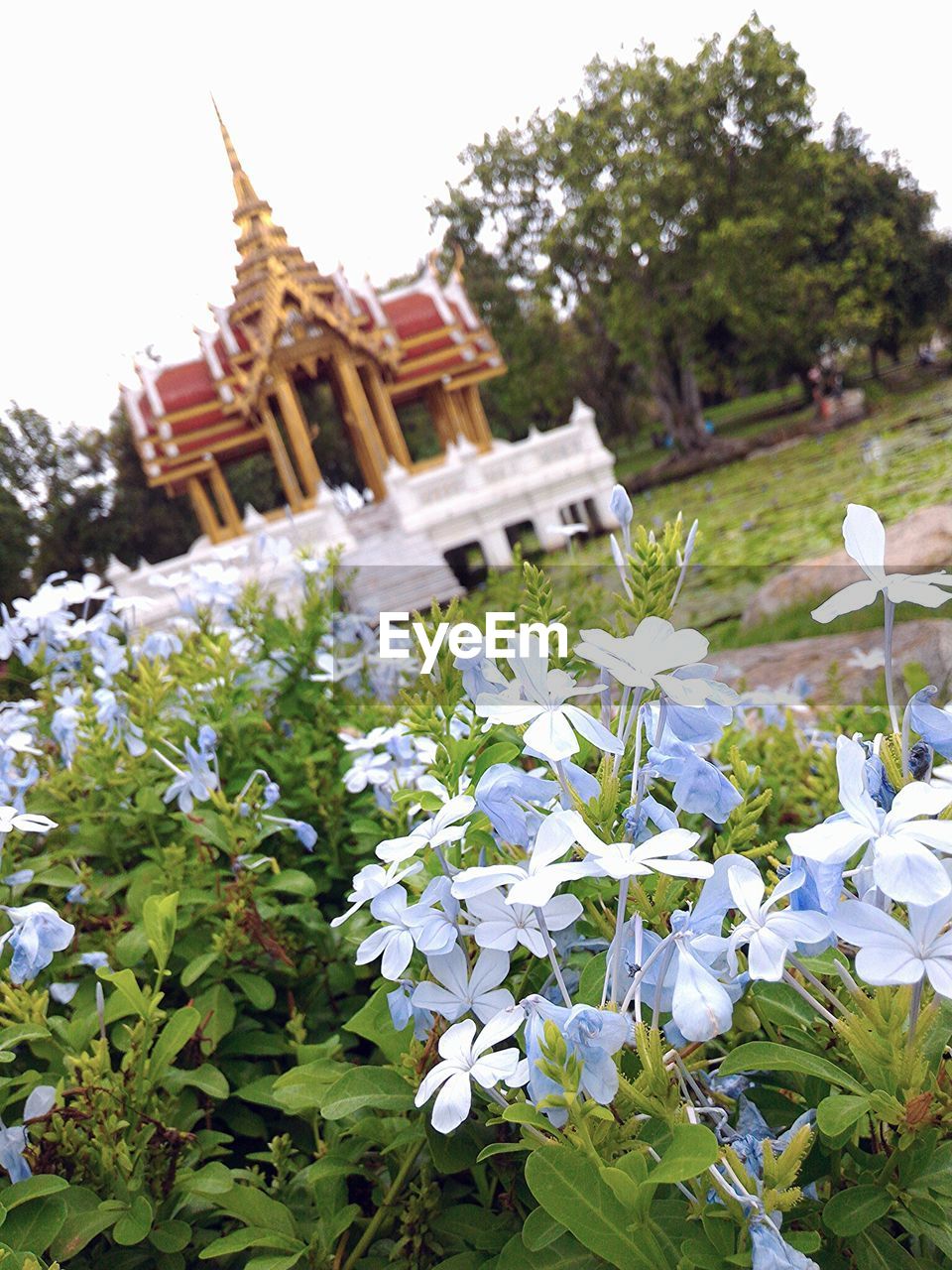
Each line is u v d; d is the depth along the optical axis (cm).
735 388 4778
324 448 4250
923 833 84
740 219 3572
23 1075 160
